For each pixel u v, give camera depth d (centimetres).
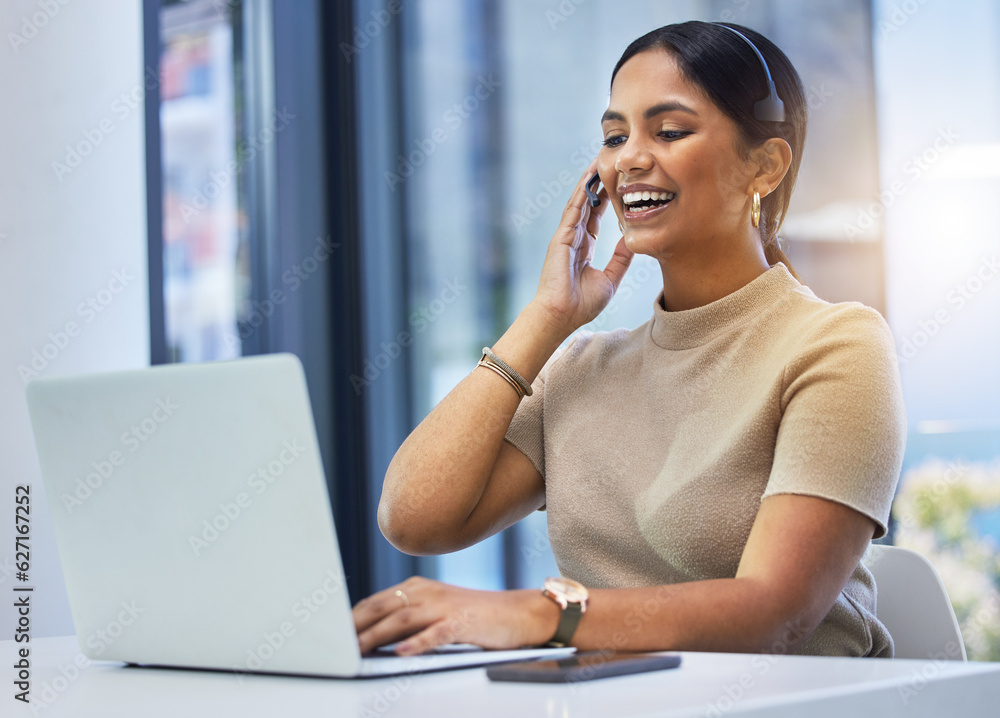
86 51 242
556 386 136
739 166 120
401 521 122
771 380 109
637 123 121
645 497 118
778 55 125
